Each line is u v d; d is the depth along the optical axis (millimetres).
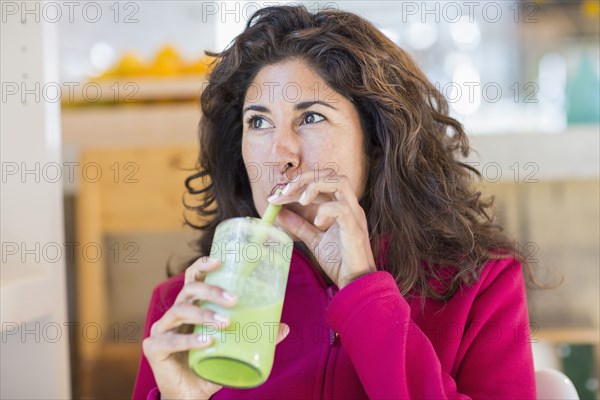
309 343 1113
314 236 1041
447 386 1006
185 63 2195
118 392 2154
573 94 2061
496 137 1845
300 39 1080
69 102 2119
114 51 2930
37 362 1182
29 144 1169
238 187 1309
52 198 1172
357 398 1058
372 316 960
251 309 864
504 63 2637
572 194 1869
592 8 2541
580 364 1937
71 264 2295
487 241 1200
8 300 1030
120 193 2074
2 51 1165
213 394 1063
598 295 1870
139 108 2072
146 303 2162
